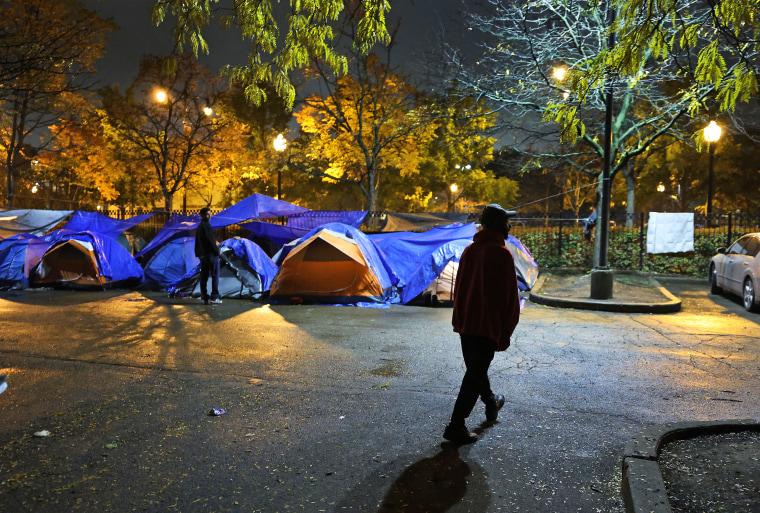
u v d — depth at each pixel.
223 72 4.64
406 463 3.99
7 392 5.58
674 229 18.52
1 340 8.01
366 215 17.88
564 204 55.00
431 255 12.60
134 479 3.69
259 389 5.78
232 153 27.48
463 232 13.93
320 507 3.35
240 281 13.04
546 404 5.35
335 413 5.05
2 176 27.62
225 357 7.16
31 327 9.05
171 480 3.68
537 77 15.73
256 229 18.06
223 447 4.25
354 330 9.16
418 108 19.98
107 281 14.10
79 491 3.51
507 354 7.49
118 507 3.31
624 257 19.66
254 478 3.73
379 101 22.56
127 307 11.38
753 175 39.94
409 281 12.70
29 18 16.70
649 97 15.66
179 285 13.30
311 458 4.06
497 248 4.26
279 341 8.21
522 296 13.59
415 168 27.02
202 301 12.40
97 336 8.40
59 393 5.57
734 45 3.50
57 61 11.41
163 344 7.89
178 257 14.72
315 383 6.02
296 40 4.38
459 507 3.37
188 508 3.32
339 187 42.81
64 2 17.09
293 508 3.34
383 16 4.21
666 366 6.88
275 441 4.38
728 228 18.53
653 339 8.61
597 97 13.51
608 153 12.43
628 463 3.71
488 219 4.45
